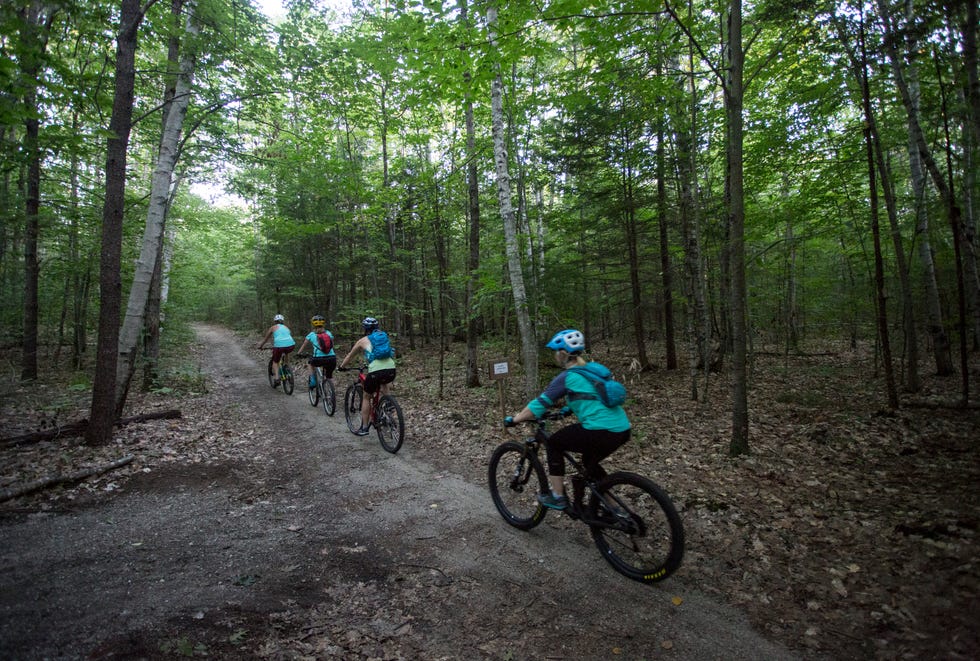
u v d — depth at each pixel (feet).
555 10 19.04
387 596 10.25
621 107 31.24
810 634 8.67
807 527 12.44
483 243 49.47
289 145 43.04
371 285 64.23
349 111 44.80
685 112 29.78
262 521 14.07
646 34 23.08
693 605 9.68
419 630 9.16
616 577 10.82
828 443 19.47
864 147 25.95
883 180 23.59
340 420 27.61
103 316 20.49
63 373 39.68
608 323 52.19
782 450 18.84
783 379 34.45
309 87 33.73
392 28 27.37
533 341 25.59
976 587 9.16
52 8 18.89
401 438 20.48
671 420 24.56
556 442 11.73
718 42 26.61
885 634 8.46
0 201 31.73
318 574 11.10
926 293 31.94
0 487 15.08
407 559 11.82
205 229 60.54
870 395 27.86
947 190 21.93
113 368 20.85
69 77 19.01
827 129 26.96
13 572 10.89
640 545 11.80
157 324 36.58
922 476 15.15
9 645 8.23
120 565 11.32
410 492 16.34
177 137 24.97
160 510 14.75
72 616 9.18
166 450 20.34
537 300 30.50
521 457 13.60
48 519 13.85
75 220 35.19
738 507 13.73
